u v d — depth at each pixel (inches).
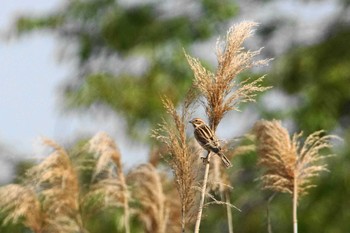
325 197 1092.5
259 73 1037.2
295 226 540.1
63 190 625.0
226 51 458.0
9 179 900.6
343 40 1199.6
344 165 1099.3
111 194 642.8
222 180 587.5
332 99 1148.5
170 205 656.4
